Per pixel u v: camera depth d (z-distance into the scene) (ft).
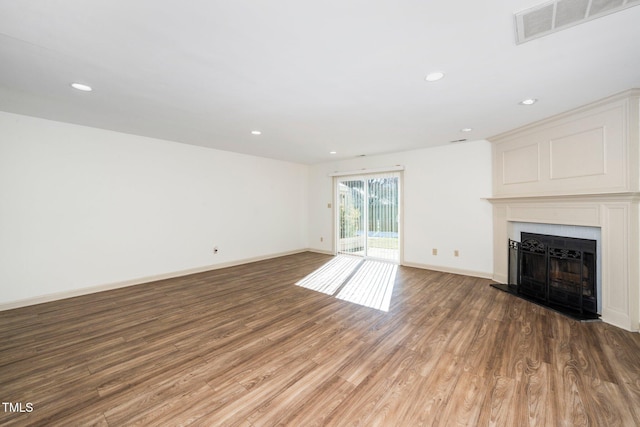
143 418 5.05
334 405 5.36
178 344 7.75
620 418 4.96
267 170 19.97
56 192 11.41
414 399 5.51
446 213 15.55
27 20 4.88
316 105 9.22
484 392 5.69
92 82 7.52
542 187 11.08
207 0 4.42
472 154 14.52
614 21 4.92
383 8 4.62
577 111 9.42
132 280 13.55
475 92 8.13
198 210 16.11
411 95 8.36
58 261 11.49
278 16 4.81
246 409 5.26
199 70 6.82
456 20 4.93
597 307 9.35
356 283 13.74
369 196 19.53
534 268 11.46
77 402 5.46
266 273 15.85
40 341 7.92
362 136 13.35
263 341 7.91
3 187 10.28
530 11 4.69
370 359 6.97
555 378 6.11
